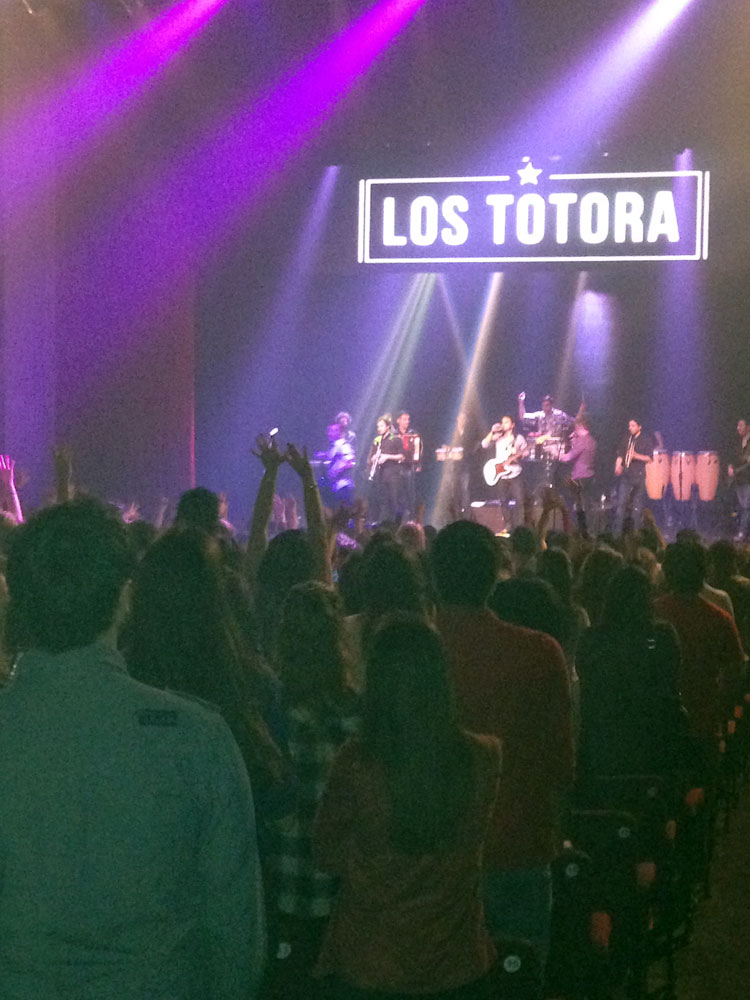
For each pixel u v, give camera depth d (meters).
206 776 1.57
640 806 3.38
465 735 2.05
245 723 2.14
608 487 18.39
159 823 1.53
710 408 18.48
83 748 1.54
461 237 12.80
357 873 2.03
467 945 2.04
